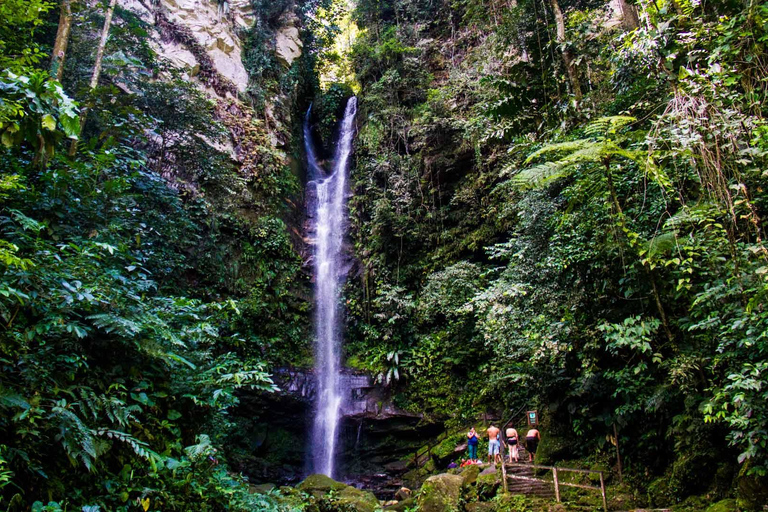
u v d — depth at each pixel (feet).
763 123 14.92
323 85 76.69
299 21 69.46
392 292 48.37
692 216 16.42
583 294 25.30
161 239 28.68
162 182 29.12
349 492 31.37
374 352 48.93
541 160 27.96
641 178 20.44
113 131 26.61
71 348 13.25
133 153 29.25
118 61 29.94
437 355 46.32
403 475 41.06
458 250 49.42
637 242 18.58
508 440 31.55
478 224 49.34
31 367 11.78
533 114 23.44
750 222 16.40
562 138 23.29
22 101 12.43
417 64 61.72
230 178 40.09
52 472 11.68
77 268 13.97
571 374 28.50
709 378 20.11
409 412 44.47
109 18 28.43
